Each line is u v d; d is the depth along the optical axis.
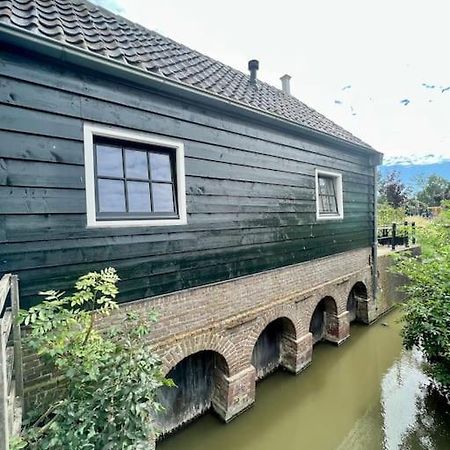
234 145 4.33
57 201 2.69
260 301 4.80
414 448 3.95
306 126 5.38
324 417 4.62
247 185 4.55
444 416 4.53
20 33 2.34
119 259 3.10
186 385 4.31
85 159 2.86
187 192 3.70
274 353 5.72
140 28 5.07
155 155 3.51
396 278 9.59
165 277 3.50
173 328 3.60
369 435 4.23
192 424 4.34
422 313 4.54
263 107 4.86
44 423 2.49
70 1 4.03
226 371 4.30
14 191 2.47
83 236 2.85
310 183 5.95
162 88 3.33
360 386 5.38
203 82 4.14
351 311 8.20
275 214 5.10
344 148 7.01
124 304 3.15
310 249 5.96
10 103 2.45
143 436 2.20
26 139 2.52
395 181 23.19
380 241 12.02
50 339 2.14
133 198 3.29
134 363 2.26
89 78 2.89
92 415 2.04
